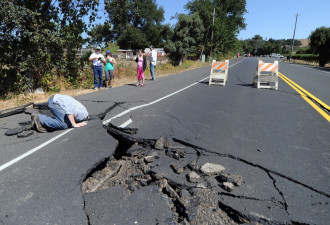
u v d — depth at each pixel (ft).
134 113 18.72
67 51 32.48
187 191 8.62
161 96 26.23
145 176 9.83
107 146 12.24
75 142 12.74
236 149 12.23
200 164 10.64
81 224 7.07
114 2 33.24
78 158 10.98
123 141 13.91
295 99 25.89
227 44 158.30
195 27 110.01
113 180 9.93
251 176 9.70
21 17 24.89
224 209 7.93
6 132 14.05
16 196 8.33
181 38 110.01
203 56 126.82
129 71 51.06
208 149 12.16
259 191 8.67
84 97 25.29
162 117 17.78
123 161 11.76
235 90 31.78
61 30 31.30
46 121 14.12
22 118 17.48
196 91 30.35
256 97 26.96
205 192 8.39
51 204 7.92
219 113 19.53
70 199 8.18
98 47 31.12
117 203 8.02
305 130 15.52
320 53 103.86
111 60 33.19
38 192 8.54
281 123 16.99
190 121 16.97
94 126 14.96
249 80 43.86
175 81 41.63
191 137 13.74
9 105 22.79
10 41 26.73
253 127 15.99
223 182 9.00
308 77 49.98
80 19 32.22
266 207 7.83
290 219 7.31
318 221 7.25
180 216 7.56
